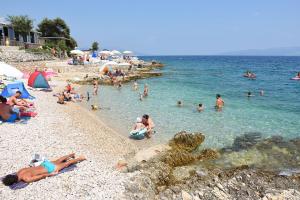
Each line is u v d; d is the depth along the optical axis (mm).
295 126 16969
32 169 9312
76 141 13180
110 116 18797
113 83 33844
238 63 102438
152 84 35094
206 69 65312
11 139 12336
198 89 31203
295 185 10273
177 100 24406
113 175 10062
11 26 49375
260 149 13508
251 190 9805
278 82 38375
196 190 9703
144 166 10945
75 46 72812
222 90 30641
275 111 20641
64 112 18297
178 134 14422
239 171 11133
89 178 9664
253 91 30047
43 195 8461
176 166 11789
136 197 8844
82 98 24328
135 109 20812
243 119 18422
